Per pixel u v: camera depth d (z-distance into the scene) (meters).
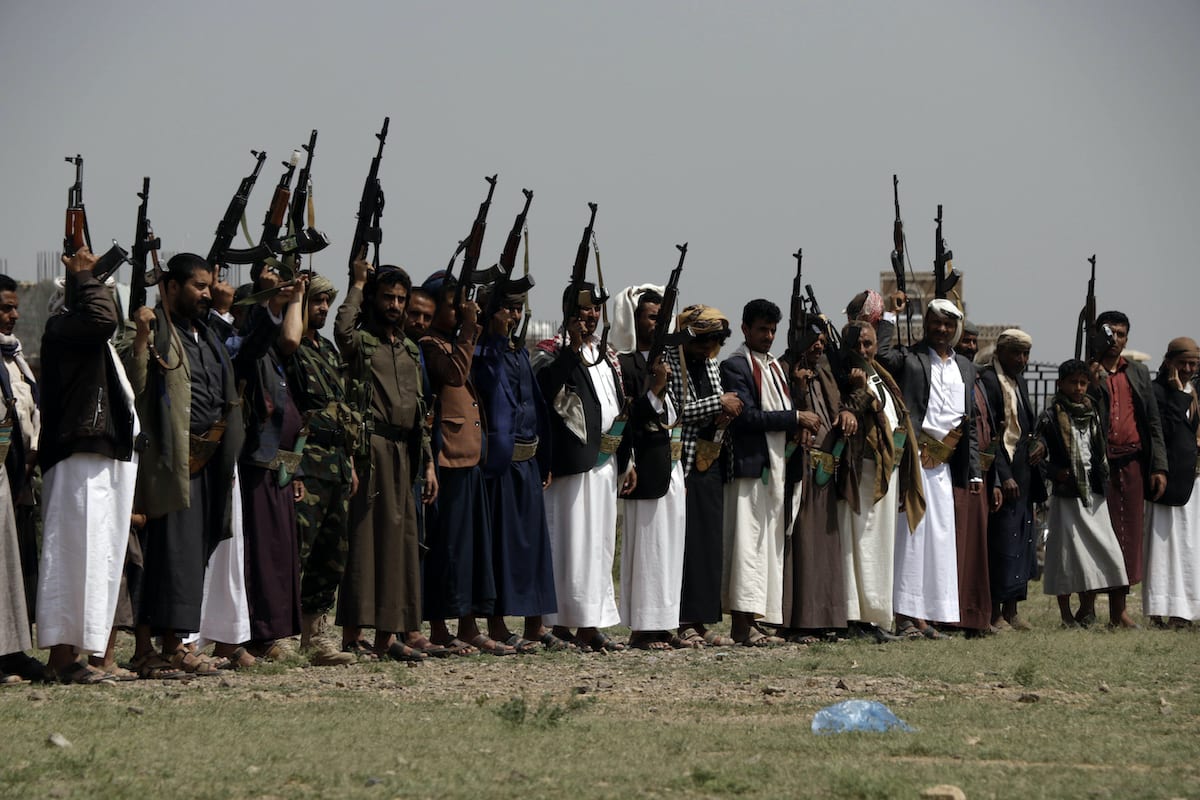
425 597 34.97
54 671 28.98
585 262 36.72
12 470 28.97
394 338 33.94
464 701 26.84
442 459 34.59
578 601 36.84
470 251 34.59
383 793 18.55
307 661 32.41
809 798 18.62
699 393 38.25
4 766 19.66
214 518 30.28
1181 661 33.50
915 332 79.12
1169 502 45.75
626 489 37.22
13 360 30.73
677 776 19.78
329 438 33.16
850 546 40.19
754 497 38.62
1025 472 44.41
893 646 36.91
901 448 40.84
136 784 18.77
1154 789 19.28
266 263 32.06
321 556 33.31
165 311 29.88
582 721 24.34
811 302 40.56
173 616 29.27
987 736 23.25
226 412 30.28
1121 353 46.47
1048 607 53.72
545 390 37.12
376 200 33.84
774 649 36.69
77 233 28.53
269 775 19.44
